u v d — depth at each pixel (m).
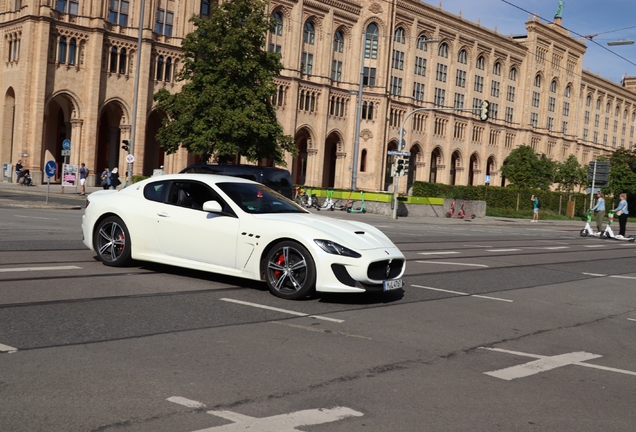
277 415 4.52
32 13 47.84
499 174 91.81
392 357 6.26
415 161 80.44
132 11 52.53
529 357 6.62
